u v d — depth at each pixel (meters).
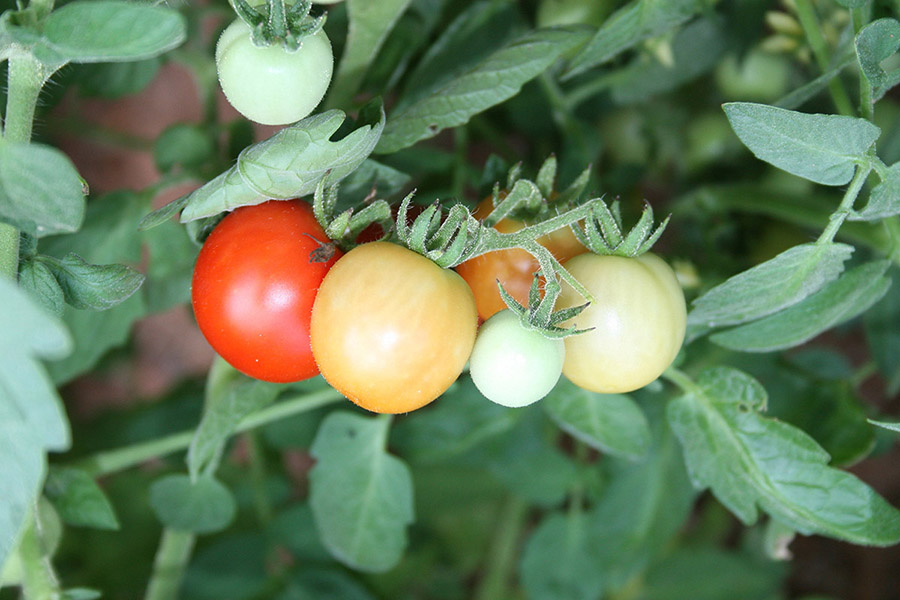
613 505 0.46
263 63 0.31
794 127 0.32
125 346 0.64
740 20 0.45
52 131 0.51
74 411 0.66
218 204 0.32
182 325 0.67
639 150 0.53
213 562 0.49
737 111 0.32
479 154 0.60
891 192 0.33
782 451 0.36
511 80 0.36
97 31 0.29
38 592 0.34
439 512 0.53
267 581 0.49
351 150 0.31
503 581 0.56
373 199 0.35
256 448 0.49
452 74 0.42
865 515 0.35
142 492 0.55
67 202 0.29
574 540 0.47
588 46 0.37
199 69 0.45
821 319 0.35
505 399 0.31
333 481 0.40
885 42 0.33
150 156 0.65
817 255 0.34
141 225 0.32
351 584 0.49
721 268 0.46
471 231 0.31
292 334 0.32
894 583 0.62
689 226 0.51
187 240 0.42
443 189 0.45
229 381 0.39
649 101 0.52
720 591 0.54
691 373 0.44
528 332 0.31
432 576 0.59
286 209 0.33
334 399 0.40
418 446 0.45
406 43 0.45
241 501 0.52
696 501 0.63
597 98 0.51
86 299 0.33
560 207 0.34
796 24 0.44
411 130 0.35
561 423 0.38
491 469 0.47
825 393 0.43
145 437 0.53
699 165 0.51
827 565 0.63
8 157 0.29
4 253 0.31
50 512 0.37
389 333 0.30
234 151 0.43
